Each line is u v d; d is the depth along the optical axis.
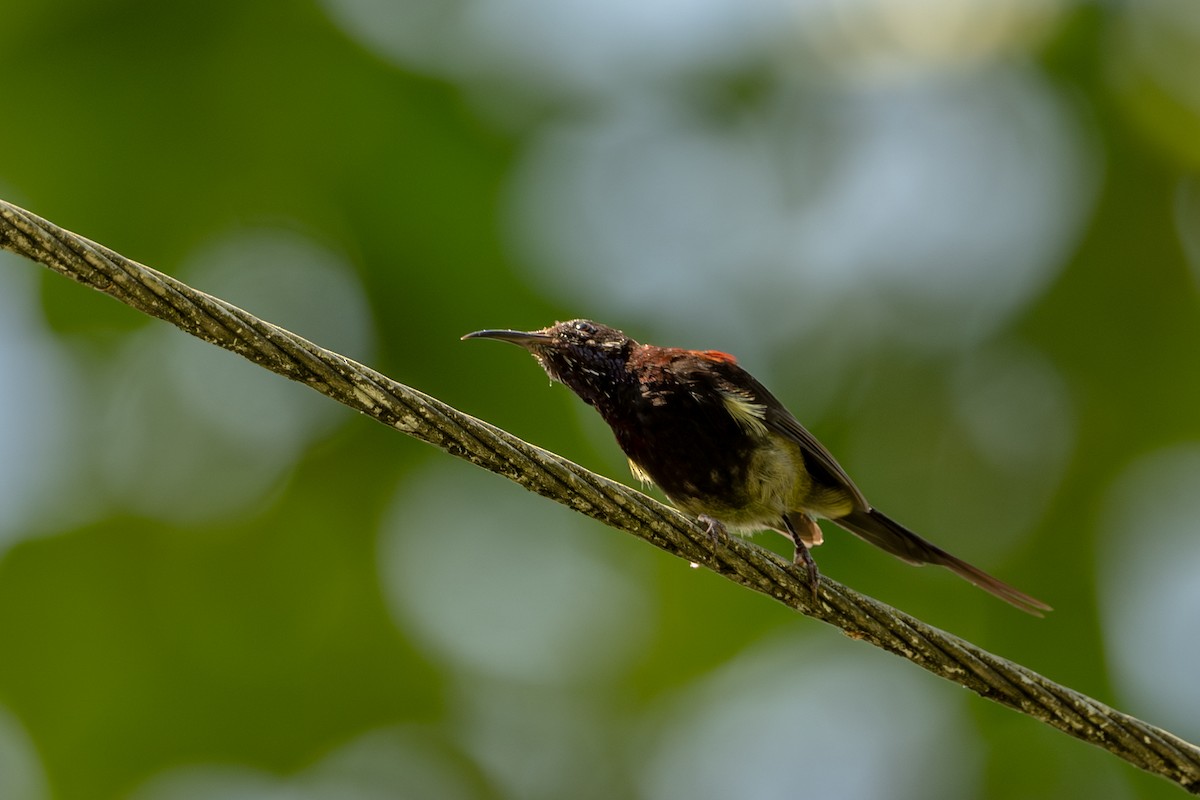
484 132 14.69
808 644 15.27
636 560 15.31
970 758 15.40
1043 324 15.58
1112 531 15.23
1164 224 15.43
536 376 14.30
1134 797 14.80
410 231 14.47
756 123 16.06
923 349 15.85
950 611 15.01
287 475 14.99
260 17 14.34
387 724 14.69
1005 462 15.49
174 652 14.52
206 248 14.76
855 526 11.12
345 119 14.55
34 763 14.04
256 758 14.39
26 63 14.24
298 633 14.74
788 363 15.96
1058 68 15.68
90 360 14.88
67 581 14.36
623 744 15.05
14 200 14.50
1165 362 15.32
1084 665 14.88
